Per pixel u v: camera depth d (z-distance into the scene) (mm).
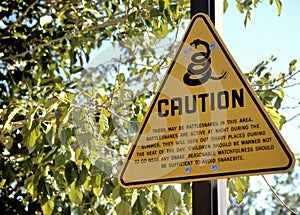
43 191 3688
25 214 4297
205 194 1872
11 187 4344
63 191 3936
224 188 1916
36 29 4797
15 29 4875
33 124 3475
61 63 5066
